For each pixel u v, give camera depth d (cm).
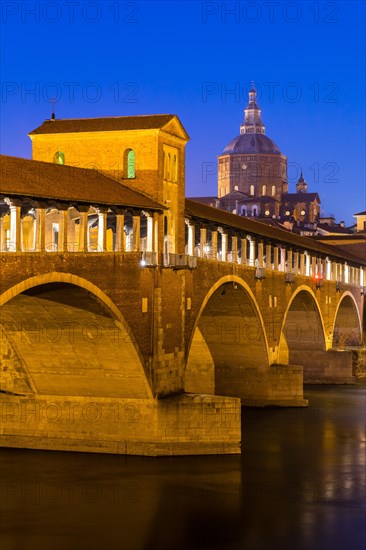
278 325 10350
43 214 6219
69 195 6362
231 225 9019
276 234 10956
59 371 6994
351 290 14600
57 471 6619
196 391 9750
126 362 6844
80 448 7088
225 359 9850
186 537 5488
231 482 6562
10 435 7212
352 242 19475
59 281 6122
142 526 5638
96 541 5384
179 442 7031
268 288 9969
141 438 7000
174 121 7931
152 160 7631
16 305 6406
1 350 7125
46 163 6981
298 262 12144
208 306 9512
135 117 7888
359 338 15138
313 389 11775
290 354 12506
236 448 7138
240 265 9025
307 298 11950
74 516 5753
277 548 5356
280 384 9900
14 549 5238
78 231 8006
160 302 7150
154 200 7619
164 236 7856
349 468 7106
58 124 8038
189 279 7744
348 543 5462
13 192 5859
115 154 7744
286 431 8556
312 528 5700
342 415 9525
